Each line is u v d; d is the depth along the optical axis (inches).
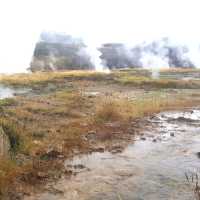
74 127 660.1
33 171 429.4
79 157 502.9
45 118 747.4
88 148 543.2
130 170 455.2
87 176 431.8
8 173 404.8
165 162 488.4
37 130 604.4
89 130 649.0
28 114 753.0
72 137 585.6
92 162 483.5
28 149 494.3
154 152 536.4
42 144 531.2
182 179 423.2
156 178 426.9
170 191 387.2
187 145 578.6
